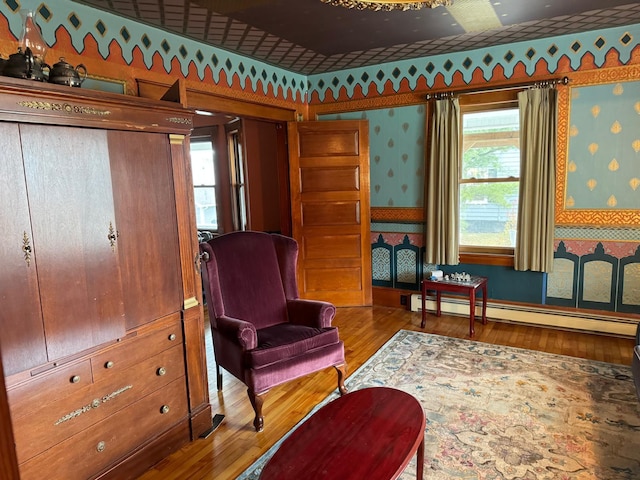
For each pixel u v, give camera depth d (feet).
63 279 6.11
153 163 7.50
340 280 16.15
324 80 16.38
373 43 12.31
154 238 7.55
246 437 8.32
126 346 7.09
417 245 15.46
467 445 7.68
